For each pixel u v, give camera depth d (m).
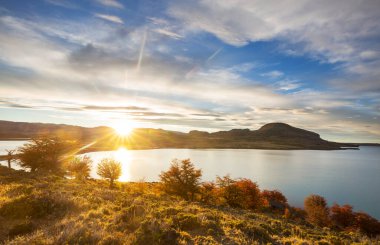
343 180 177.38
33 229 9.62
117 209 13.31
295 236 11.83
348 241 12.27
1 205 11.51
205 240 9.10
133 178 127.88
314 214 64.75
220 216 13.84
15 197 13.22
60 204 12.62
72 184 24.83
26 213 11.05
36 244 7.59
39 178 28.11
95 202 14.79
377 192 141.38
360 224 72.06
